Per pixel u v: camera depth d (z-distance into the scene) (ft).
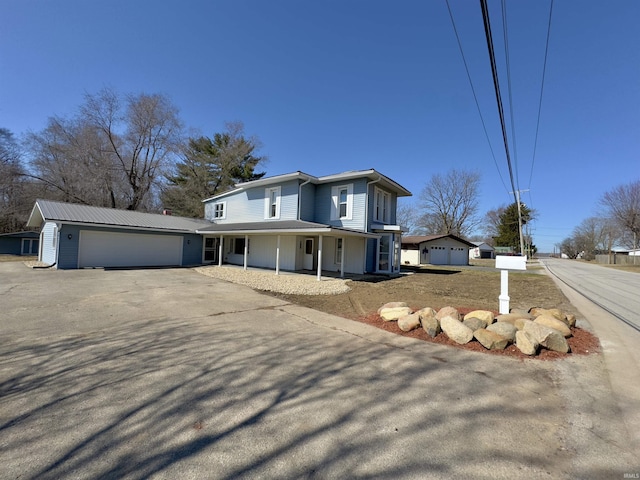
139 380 10.91
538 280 54.65
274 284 35.65
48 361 12.43
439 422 8.68
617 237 178.50
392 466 6.82
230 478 6.35
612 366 13.26
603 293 38.34
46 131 82.58
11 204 86.07
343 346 15.39
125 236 51.80
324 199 54.75
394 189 58.39
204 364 12.55
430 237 103.04
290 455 7.13
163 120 90.79
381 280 44.55
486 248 184.65
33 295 25.64
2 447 7.12
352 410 9.23
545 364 13.34
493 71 16.92
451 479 6.45
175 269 50.16
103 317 19.58
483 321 17.10
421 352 14.66
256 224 53.26
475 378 11.80
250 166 108.47
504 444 7.74
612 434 8.30
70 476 6.29
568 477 6.62
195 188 101.14
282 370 12.19
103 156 85.15
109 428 7.98
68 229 45.65
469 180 142.20
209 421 8.45
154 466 6.65
